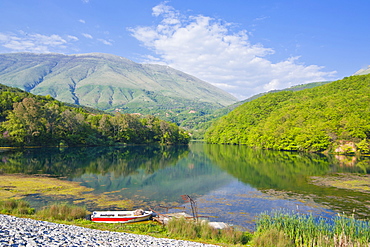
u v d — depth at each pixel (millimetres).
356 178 50156
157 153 108062
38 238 13836
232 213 29078
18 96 128875
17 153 82562
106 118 150000
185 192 39594
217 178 51812
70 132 124125
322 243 18281
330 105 143875
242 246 18359
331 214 28688
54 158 75125
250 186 44031
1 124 105625
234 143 194125
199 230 20844
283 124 138250
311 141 110062
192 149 137625
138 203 32781
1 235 13266
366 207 31328
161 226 22391
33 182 41875
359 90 158500
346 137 103000
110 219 23062
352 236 19562
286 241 18453
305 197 36281
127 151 112562
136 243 15961
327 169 62031
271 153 112625
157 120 191875
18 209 22656
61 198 33344
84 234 16688
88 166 63375
